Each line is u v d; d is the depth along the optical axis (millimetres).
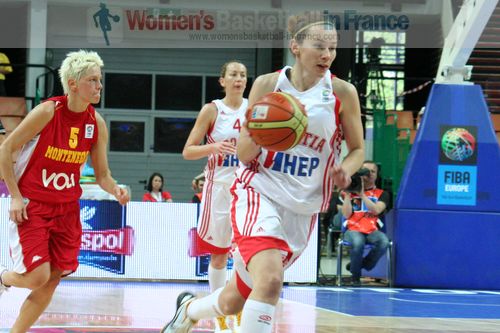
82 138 4832
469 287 12086
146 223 11281
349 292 10688
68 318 6668
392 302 9453
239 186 4125
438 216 12109
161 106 21391
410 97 21312
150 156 21375
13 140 4633
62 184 4770
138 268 11242
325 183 4098
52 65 20312
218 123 6773
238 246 4004
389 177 15500
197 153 6395
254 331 3705
